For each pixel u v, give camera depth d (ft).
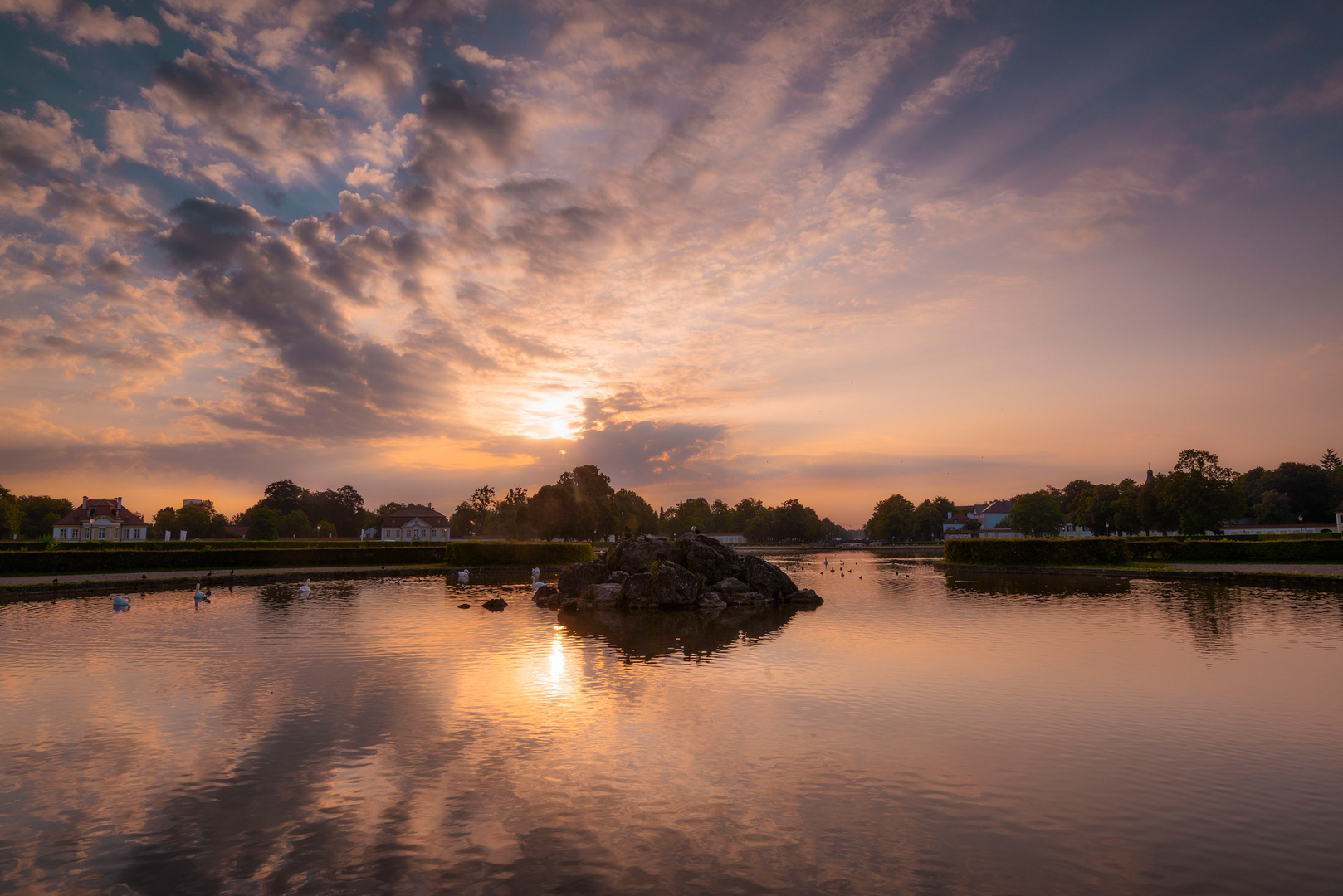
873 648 87.45
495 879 31.55
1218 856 33.47
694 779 43.39
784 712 58.08
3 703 60.90
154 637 95.71
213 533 549.54
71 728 53.62
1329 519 477.36
